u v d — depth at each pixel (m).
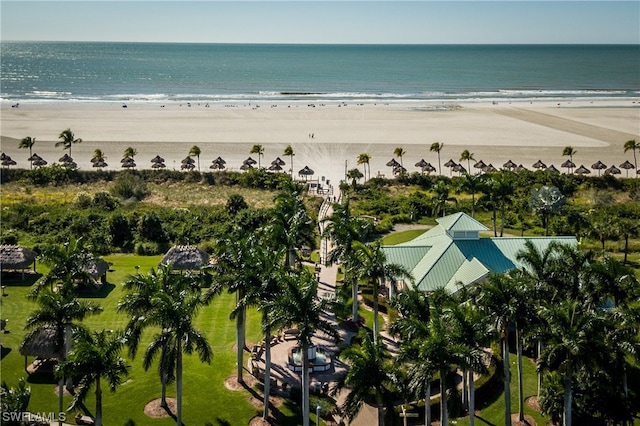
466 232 77.44
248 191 139.88
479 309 52.09
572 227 107.25
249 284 57.03
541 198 99.06
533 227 113.38
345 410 47.19
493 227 111.75
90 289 82.00
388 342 68.88
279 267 59.56
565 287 59.00
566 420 50.53
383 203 126.44
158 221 106.06
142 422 54.25
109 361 46.94
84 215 113.00
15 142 177.62
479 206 114.38
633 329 52.91
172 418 55.03
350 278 68.88
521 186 137.75
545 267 59.97
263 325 53.12
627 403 56.25
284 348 67.88
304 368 51.78
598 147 185.00
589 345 48.44
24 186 139.00
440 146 164.75
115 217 104.88
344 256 70.69
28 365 62.41
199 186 142.88
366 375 45.81
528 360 66.38
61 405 51.94
